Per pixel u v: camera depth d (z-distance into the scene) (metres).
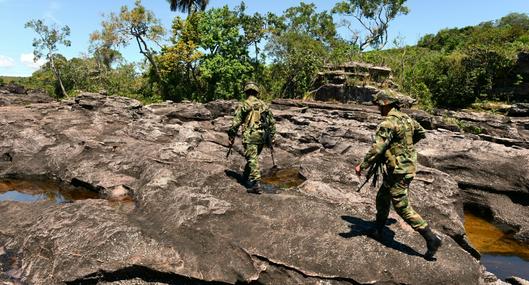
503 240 7.52
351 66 25.09
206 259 4.64
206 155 9.54
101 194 8.09
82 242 4.88
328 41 39.59
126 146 10.14
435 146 11.73
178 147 9.73
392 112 4.42
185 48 30.38
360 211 6.05
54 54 48.28
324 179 8.57
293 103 21.23
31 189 8.71
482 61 24.41
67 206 5.81
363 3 43.44
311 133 13.66
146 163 8.65
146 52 35.19
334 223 5.30
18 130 11.59
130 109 18.17
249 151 6.27
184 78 34.19
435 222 6.64
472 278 4.42
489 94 24.44
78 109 17.05
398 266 4.48
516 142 13.42
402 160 4.32
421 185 7.97
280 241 4.87
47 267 4.71
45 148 10.52
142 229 5.07
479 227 8.31
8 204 6.30
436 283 4.33
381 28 44.69
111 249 4.73
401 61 28.22
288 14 40.91
